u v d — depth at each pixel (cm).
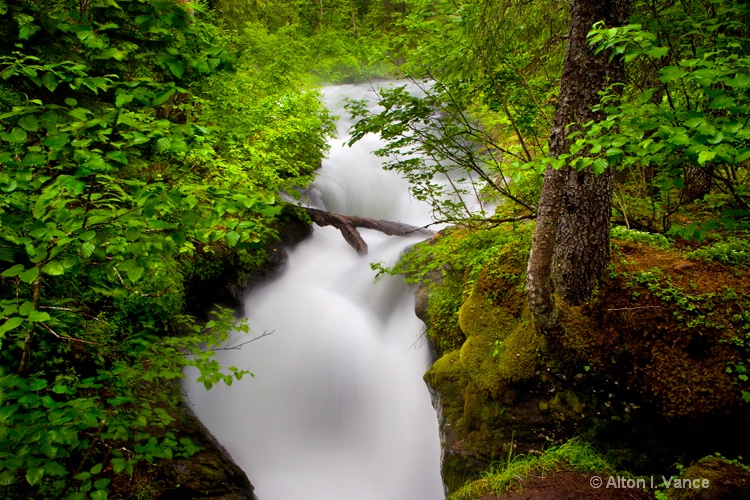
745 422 341
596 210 390
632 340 386
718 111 320
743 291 381
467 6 461
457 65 485
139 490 383
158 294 396
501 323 475
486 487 380
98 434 252
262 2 1647
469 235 579
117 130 214
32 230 189
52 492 304
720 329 361
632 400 383
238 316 722
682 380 361
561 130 359
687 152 190
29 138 241
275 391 640
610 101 341
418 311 634
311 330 718
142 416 284
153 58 258
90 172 195
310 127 973
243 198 217
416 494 552
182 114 786
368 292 788
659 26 385
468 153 544
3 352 324
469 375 462
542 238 381
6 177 198
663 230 502
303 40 1661
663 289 392
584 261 404
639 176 639
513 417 425
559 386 414
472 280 541
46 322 311
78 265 218
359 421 627
